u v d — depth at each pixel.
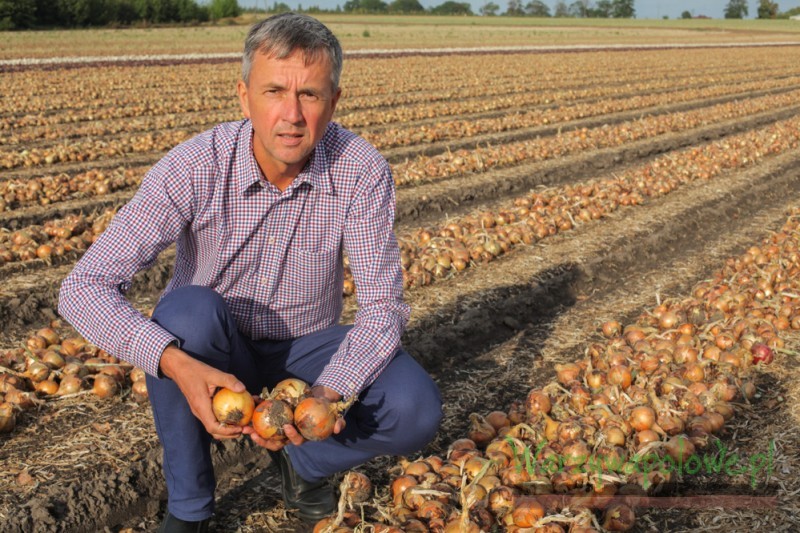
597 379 4.13
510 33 68.31
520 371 4.75
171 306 2.52
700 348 4.62
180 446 2.62
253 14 83.56
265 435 2.30
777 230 8.38
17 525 2.99
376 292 2.73
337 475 3.35
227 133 2.59
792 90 24.80
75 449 3.55
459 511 2.87
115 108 15.62
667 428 3.62
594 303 6.11
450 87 22.27
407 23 86.12
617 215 8.41
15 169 10.32
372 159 2.70
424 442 2.78
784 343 4.96
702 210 8.80
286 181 2.60
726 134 16.00
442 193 9.30
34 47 35.28
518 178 10.41
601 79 26.47
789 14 134.62
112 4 59.28
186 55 34.19
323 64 2.32
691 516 3.11
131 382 4.20
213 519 3.21
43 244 6.73
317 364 2.84
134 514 3.31
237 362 2.71
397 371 2.71
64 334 5.29
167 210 2.52
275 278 2.71
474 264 6.58
